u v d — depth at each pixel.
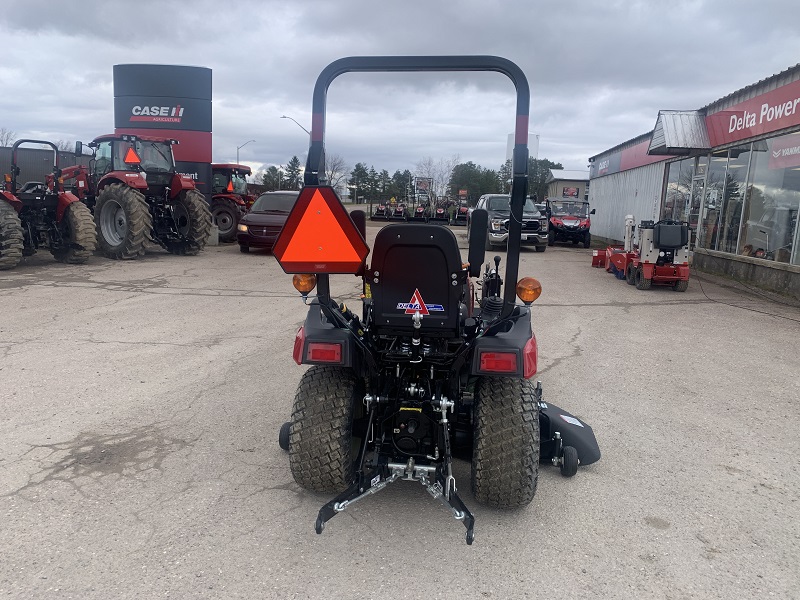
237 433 4.27
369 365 3.04
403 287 2.94
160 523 3.11
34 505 3.23
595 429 4.50
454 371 3.06
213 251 16.02
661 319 8.55
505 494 3.08
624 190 22.78
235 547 2.92
